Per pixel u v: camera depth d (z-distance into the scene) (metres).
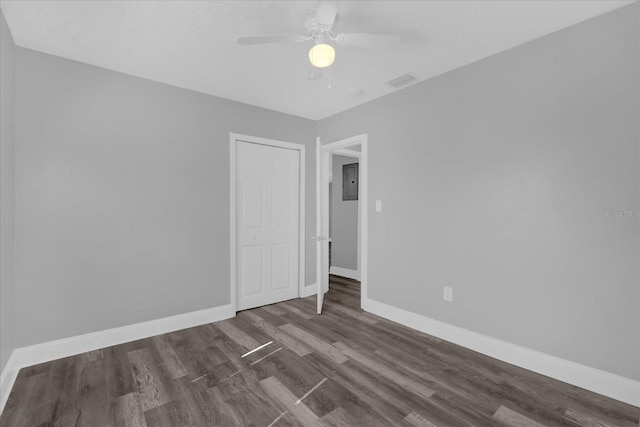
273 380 2.05
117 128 2.61
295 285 3.92
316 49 1.67
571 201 2.00
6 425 1.63
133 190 2.69
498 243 2.34
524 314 2.21
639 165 1.76
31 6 1.78
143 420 1.68
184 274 2.97
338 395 1.89
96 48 2.26
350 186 5.21
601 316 1.89
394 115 3.09
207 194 3.11
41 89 2.29
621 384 1.82
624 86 1.80
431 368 2.21
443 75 2.68
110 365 2.24
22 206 2.21
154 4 1.77
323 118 3.96
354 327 2.96
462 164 2.56
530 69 2.17
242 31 2.06
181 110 2.95
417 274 2.90
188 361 2.31
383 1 1.75
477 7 1.81
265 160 3.62
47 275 2.31
